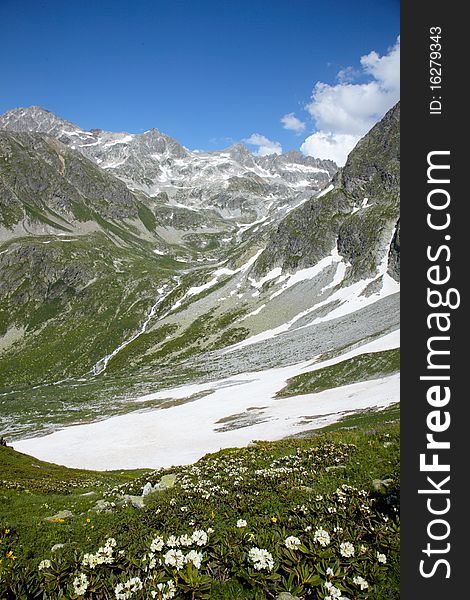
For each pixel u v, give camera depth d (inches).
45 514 796.0
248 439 2357.3
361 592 280.8
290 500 499.8
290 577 274.8
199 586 269.3
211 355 6348.4
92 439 3056.1
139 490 867.4
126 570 307.0
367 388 2792.8
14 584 301.1
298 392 3331.7
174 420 3267.7
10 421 4441.4
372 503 427.8
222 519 468.1
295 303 7352.4
